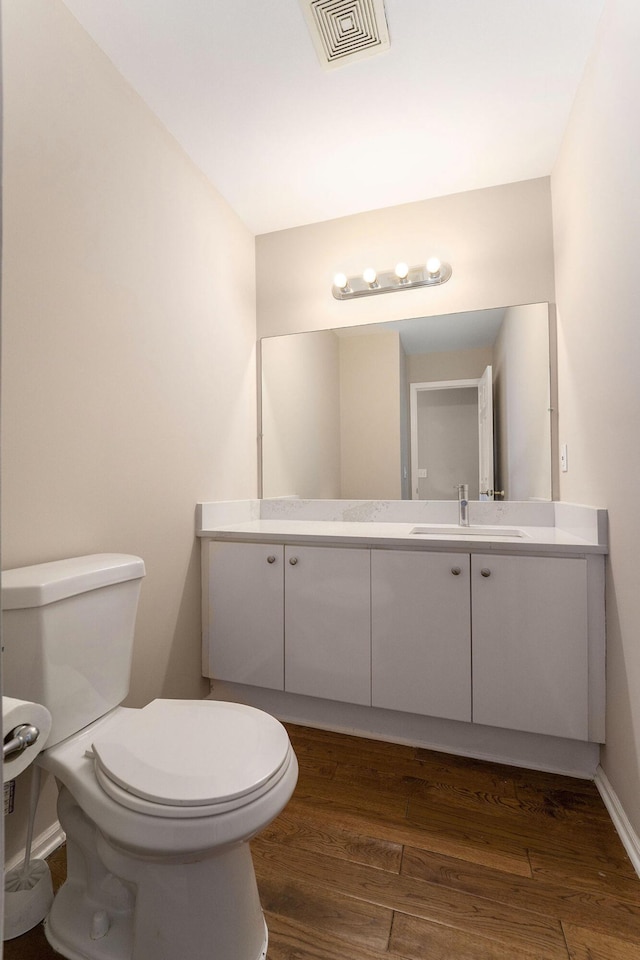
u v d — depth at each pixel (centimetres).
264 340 265
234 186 227
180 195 202
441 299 238
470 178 224
